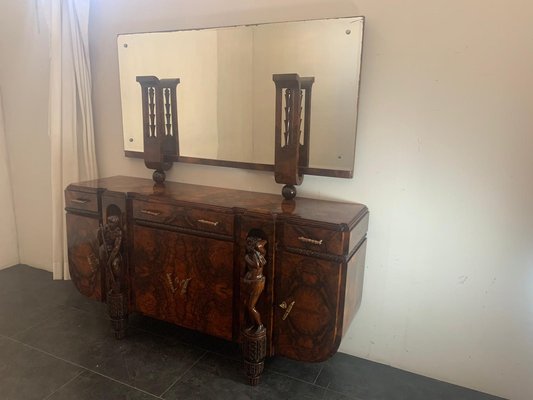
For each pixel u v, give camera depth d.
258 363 1.72
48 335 2.10
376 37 1.69
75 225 2.11
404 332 1.88
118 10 2.23
